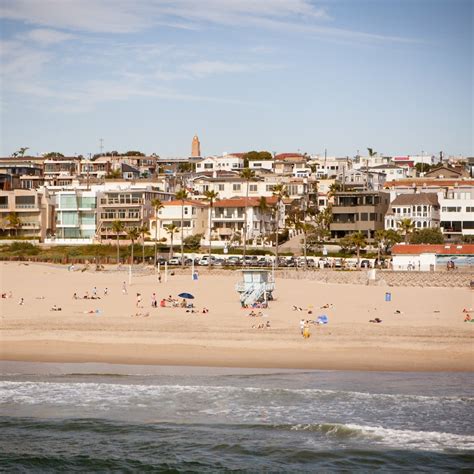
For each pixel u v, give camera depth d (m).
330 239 168.50
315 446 38.66
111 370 52.59
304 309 82.81
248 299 86.56
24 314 78.31
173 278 126.69
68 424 41.88
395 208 165.75
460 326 68.94
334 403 44.88
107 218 176.00
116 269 140.38
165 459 37.44
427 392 46.84
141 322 71.25
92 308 84.19
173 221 172.75
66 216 177.00
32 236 173.38
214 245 167.88
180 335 63.41
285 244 166.00
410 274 117.25
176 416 43.00
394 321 72.88
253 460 37.12
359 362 54.53
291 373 51.69
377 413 43.06
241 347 59.22
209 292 102.69
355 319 74.50
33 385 48.75
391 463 36.59
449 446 38.31
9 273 131.75
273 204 178.88
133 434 40.50
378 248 149.88
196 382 49.44
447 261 126.44
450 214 167.88
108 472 36.25
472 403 44.59
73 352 57.91
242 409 43.94
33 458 37.59
